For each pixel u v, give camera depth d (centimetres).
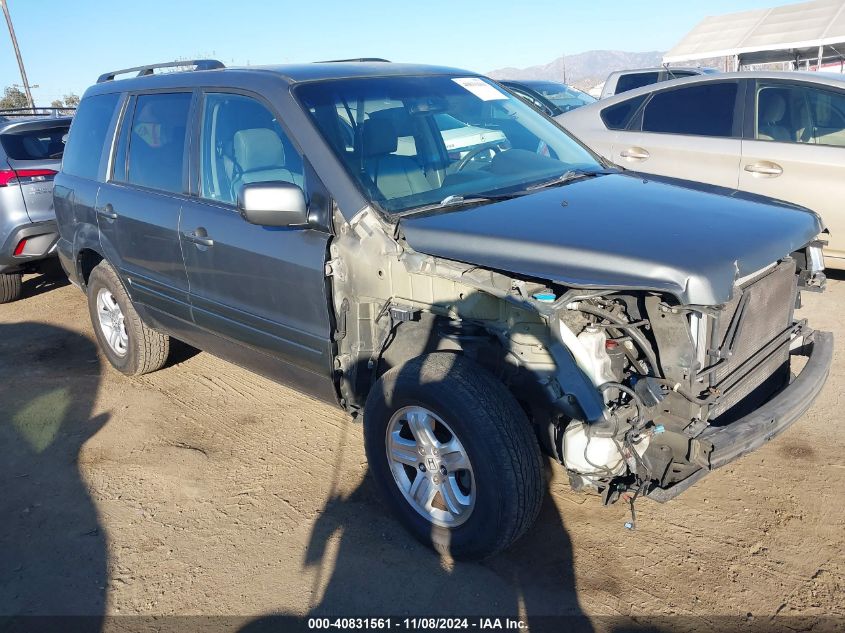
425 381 287
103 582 305
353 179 322
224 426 437
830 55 1741
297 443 412
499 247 275
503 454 270
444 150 370
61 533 340
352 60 438
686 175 634
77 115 530
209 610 286
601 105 700
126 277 468
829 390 431
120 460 402
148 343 495
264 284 354
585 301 275
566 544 312
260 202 311
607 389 266
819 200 570
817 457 363
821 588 278
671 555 301
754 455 369
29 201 680
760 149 593
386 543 320
